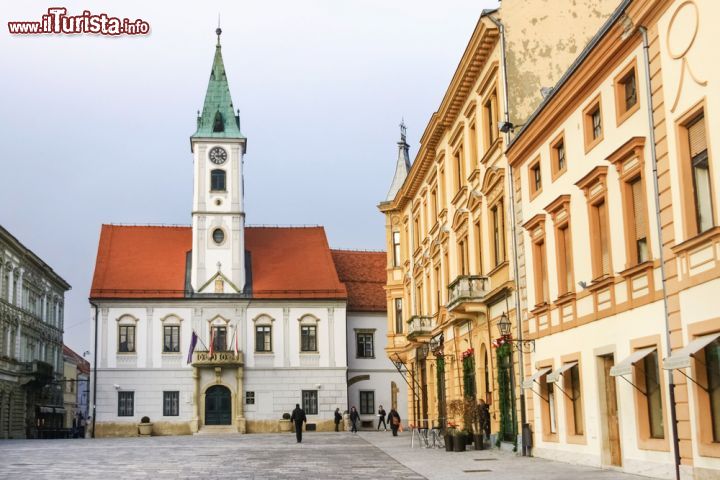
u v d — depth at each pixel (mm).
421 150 43500
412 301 51281
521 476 19953
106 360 63156
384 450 33750
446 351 40688
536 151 26438
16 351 65188
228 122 68312
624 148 19297
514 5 29609
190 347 63000
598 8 29594
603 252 21719
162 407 63062
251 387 64438
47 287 77938
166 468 25484
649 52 18094
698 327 16203
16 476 22750
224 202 66875
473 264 34062
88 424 62781
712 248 15680
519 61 29203
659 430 18625
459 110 36219
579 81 22172
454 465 24281
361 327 69562
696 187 16484
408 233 53000
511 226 28578
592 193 21906
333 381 65438
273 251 70188
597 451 21828
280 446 39031
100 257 66938
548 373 25453
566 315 24062
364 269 74250
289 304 66125
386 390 69000
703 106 15906
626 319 19969
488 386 32812
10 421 62906
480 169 32562
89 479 21656
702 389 16156
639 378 19297
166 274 66250
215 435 60156
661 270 17875
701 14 15906
